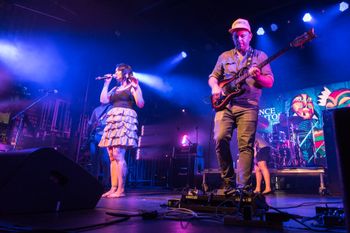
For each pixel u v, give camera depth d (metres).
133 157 8.18
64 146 6.93
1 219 1.51
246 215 1.50
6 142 6.28
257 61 2.33
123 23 7.11
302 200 3.63
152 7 6.55
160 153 8.04
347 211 0.67
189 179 7.02
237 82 2.25
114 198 3.26
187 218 1.69
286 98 8.81
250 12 6.87
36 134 7.11
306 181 7.13
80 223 1.45
